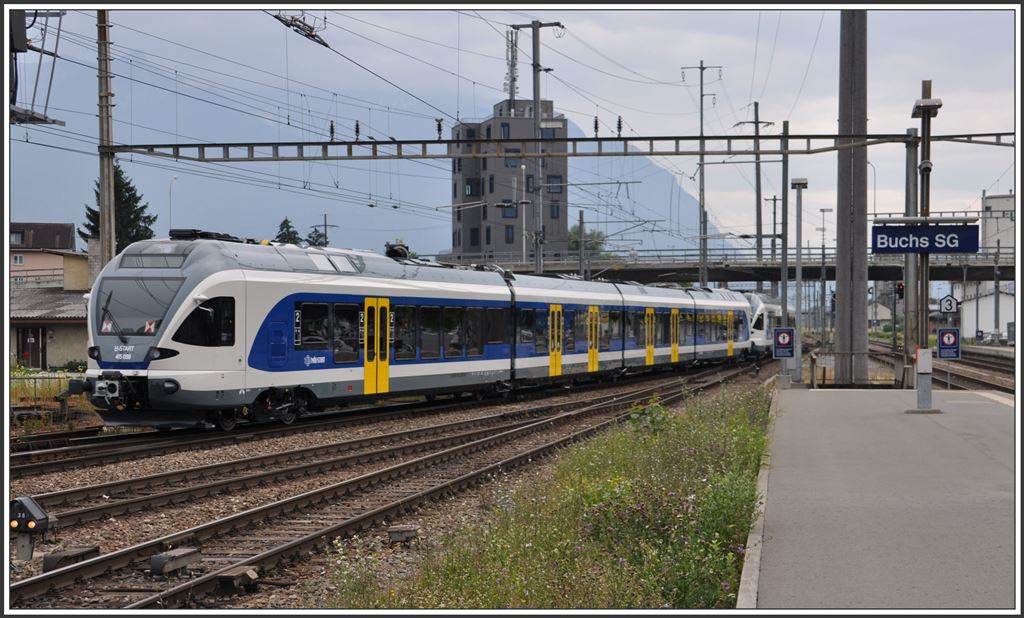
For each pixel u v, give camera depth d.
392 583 9.87
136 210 72.94
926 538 10.09
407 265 26.34
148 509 13.44
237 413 20.94
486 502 14.55
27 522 9.41
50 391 26.58
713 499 10.67
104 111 25.66
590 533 10.82
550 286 33.56
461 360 27.88
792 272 77.62
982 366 54.91
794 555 9.48
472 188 105.88
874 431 18.95
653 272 77.25
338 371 23.06
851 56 34.41
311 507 13.84
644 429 18.89
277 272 21.48
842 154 34.81
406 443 20.77
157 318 19.62
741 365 54.97
